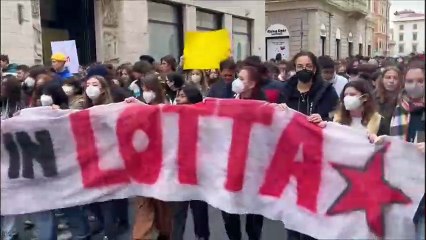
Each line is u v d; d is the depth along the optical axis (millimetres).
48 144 4219
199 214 4809
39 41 11477
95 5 14258
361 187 3686
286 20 35438
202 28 19828
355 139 3723
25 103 5449
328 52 37000
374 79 6445
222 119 4043
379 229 3631
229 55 8344
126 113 4203
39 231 4461
